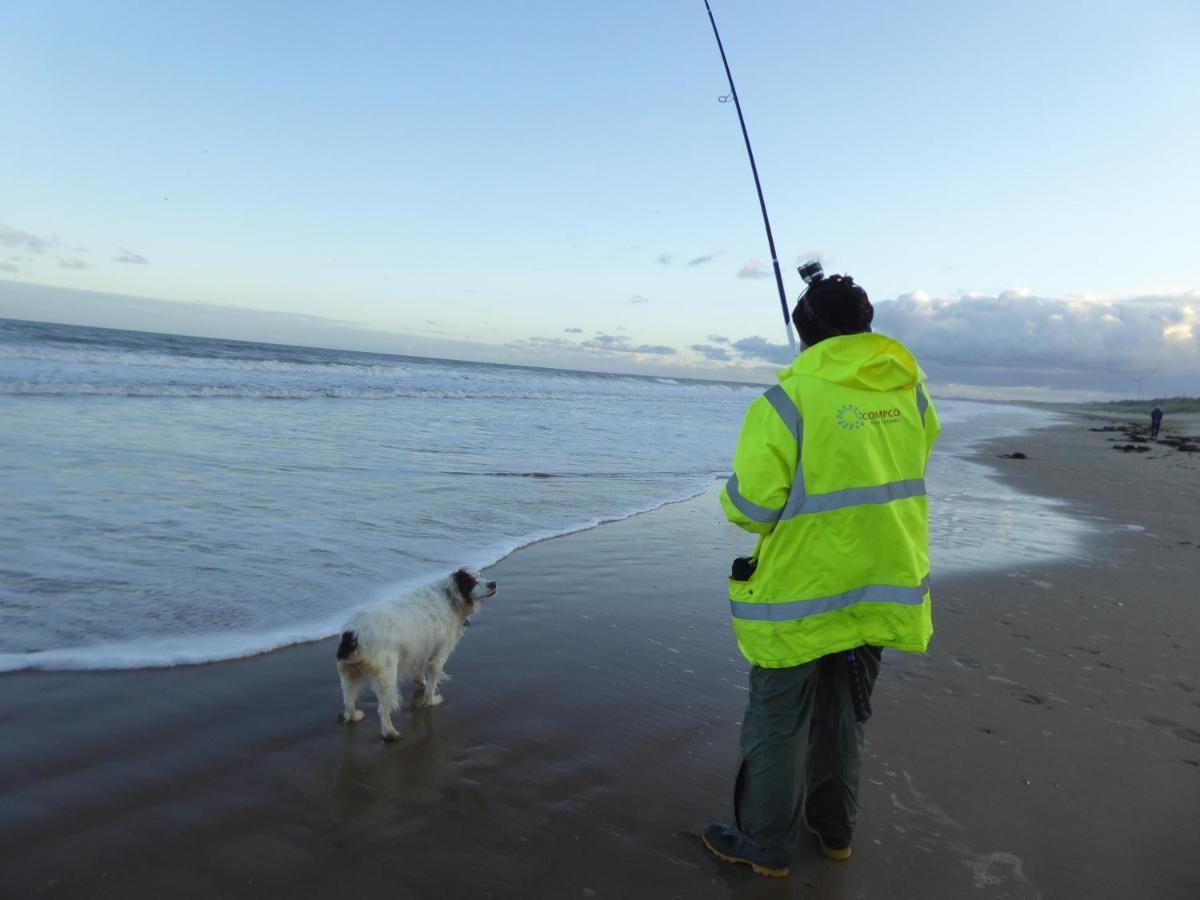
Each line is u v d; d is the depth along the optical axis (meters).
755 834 2.57
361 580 5.46
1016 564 7.32
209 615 4.59
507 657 4.42
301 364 31.67
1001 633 5.23
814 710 2.66
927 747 3.53
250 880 2.40
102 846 2.49
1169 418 55.06
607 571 6.36
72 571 5.10
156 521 6.49
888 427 2.39
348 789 2.97
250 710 3.54
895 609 2.37
